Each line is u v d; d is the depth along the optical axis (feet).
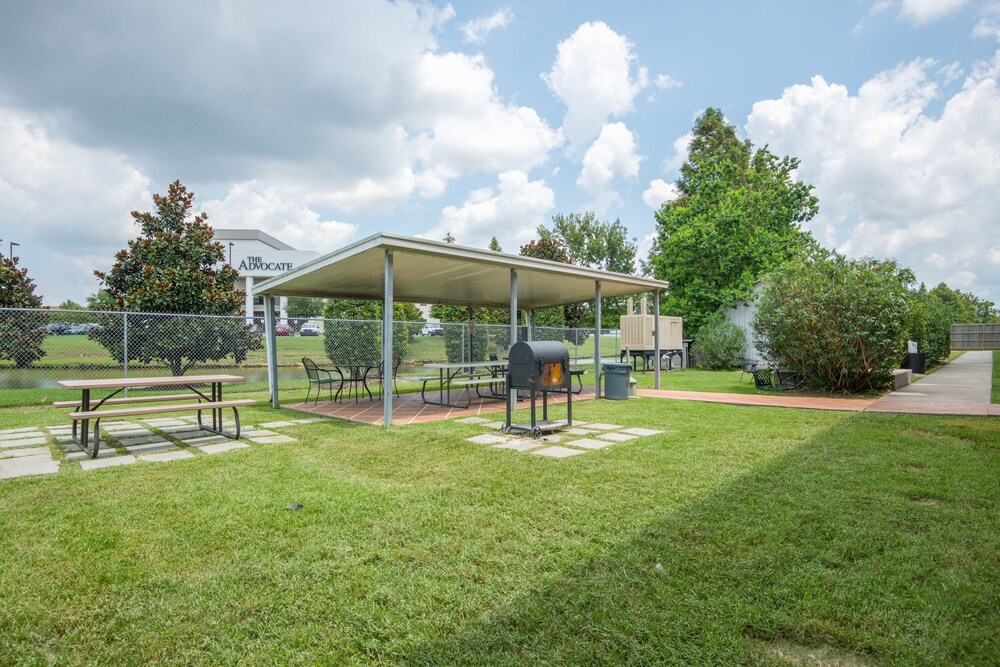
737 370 60.34
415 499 11.90
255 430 22.08
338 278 29.91
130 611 7.10
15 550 9.12
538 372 19.89
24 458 16.62
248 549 9.12
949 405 26.89
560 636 6.39
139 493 12.55
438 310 75.15
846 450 16.62
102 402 19.11
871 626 6.51
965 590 7.37
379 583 7.84
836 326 33.04
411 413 27.43
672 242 73.82
